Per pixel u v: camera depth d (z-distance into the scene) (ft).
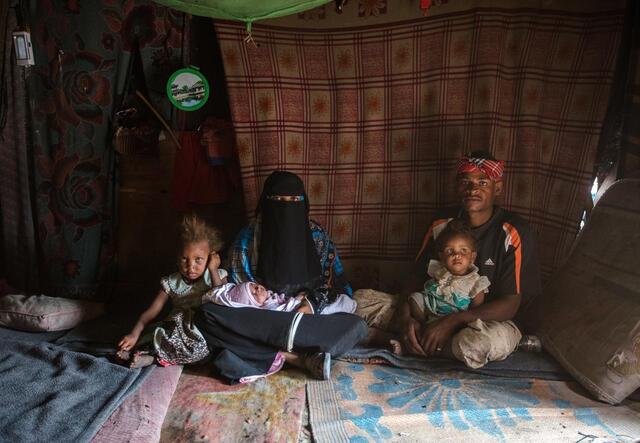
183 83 10.62
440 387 8.36
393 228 11.37
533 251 9.53
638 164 9.70
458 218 9.84
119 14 10.73
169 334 8.75
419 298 9.50
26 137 11.06
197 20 10.95
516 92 10.53
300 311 8.97
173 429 7.23
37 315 9.87
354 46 10.82
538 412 7.54
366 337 9.57
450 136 10.77
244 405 7.82
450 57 10.50
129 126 11.15
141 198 11.80
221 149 11.06
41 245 11.50
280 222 9.17
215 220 11.89
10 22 10.53
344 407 7.80
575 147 10.32
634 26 9.66
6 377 8.04
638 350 7.67
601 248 9.34
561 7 10.03
